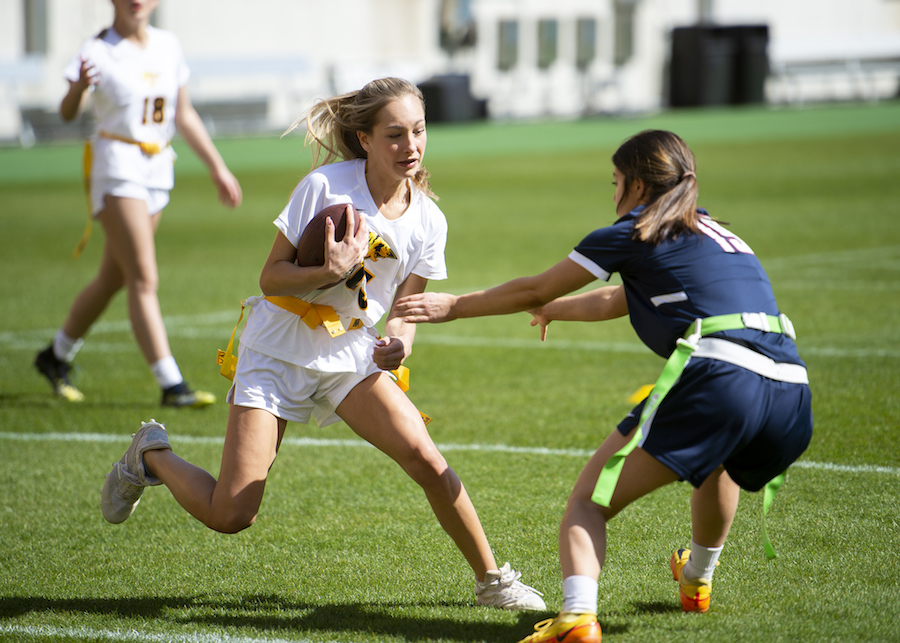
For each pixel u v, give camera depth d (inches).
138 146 1009.5
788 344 500.4
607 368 1107.9
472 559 551.8
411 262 575.5
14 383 1114.1
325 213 535.5
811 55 5812.0
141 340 1005.8
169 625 538.0
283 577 605.3
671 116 4958.2
